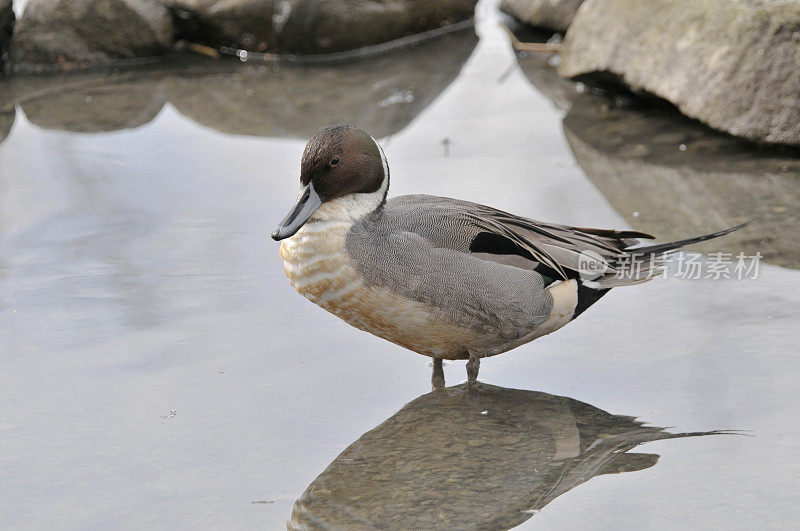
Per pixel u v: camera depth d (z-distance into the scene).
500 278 7.63
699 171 12.30
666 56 13.80
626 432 7.20
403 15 18.25
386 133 14.05
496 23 19.69
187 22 18.38
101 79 16.95
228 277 9.91
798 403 7.40
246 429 7.33
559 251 7.92
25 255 10.42
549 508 6.27
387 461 6.91
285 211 11.48
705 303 9.09
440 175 12.41
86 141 13.91
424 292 7.46
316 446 7.11
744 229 10.57
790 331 8.47
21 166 12.95
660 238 10.43
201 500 6.43
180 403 7.70
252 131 14.22
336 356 8.48
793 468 6.56
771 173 12.09
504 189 11.92
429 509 6.30
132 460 6.91
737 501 6.22
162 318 9.11
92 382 8.02
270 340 8.73
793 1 12.57
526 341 8.12
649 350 8.37
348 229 7.54
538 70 16.75
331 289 7.58
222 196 11.96
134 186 12.30
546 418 7.47
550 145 13.42
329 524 6.14
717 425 7.19
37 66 17.44
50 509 6.34
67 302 9.42
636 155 12.93
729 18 13.05
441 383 8.14
